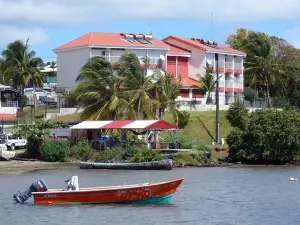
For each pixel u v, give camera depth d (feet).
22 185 187.73
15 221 132.57
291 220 133.28
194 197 161.07
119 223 129.49
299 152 261.85
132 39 382.42
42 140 268.21
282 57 449.48
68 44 383.86
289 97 403.13
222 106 352.90
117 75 288.51
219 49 410.93
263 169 237.25
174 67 399.85
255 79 406.00
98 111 280.92
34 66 400.88
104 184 186.60
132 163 233.35
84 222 130.52
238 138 263.08
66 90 375.66
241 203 152.97
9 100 364.99
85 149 257.55
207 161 252.21
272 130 259.60
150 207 144.87
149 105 280.31
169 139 279.28
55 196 148.66
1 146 269.85
